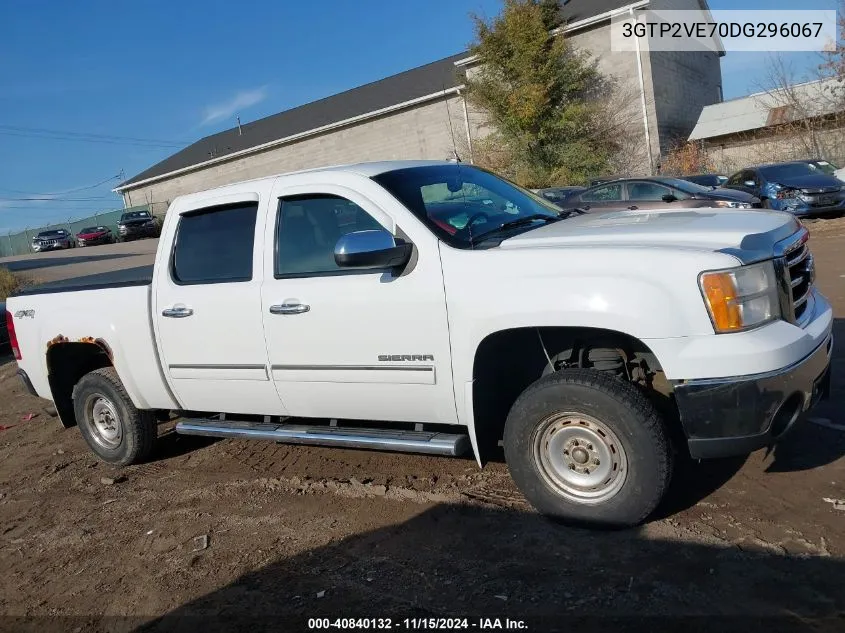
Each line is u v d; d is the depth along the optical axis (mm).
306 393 4379
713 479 4020
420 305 3816
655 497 3441
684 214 4125
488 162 27125
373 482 4652
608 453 3518
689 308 3252
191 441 6129
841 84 23406
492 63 26094
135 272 5559
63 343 5551
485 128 28875
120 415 5516
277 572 3727
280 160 35812
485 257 3672
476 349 3691
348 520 4199
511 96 25297
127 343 5090
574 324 3432
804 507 3604
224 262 4629
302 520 4285
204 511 4637
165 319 4824
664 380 3957
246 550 4020
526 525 3824
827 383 3859
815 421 4605
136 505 4914
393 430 4254
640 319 3295
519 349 4086
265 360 4438
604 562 3369
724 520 3576
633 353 3852
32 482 5754
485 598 3227
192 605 3539
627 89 25891
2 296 18188
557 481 3691
